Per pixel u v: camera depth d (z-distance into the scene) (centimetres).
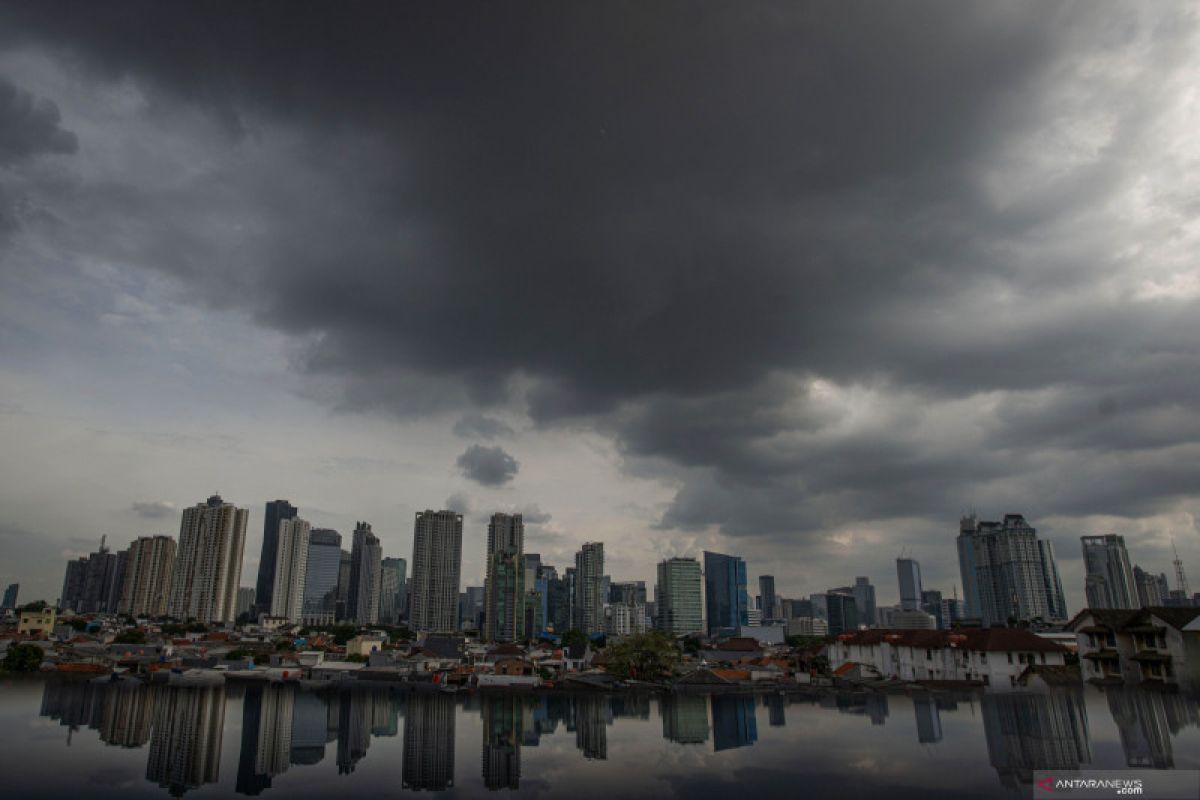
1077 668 10488
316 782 5197
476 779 5262
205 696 11325
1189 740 5912
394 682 14325
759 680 13300
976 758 5581
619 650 14062
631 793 4819
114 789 5019
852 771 5319
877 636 13850
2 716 8569
